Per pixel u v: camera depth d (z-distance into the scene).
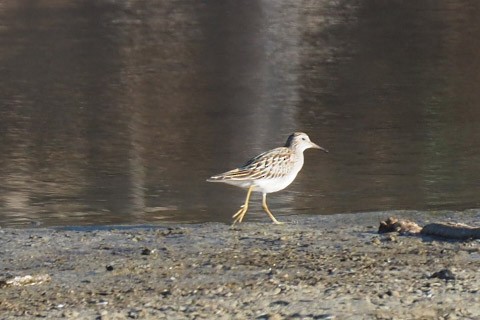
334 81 27.84
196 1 44.34
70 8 42.50
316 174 17.77
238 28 37.41
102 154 20.08
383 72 28.94
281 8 42.09
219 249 11.25
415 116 23.27
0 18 39.97
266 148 20.50
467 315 8.58
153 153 20.12
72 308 8.99
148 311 8.83
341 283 9.59
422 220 13.27
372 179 17.34
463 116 23.22
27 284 9.91
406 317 8.52
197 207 15.46
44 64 30.86
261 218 14.41
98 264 10.70
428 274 9.86
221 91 26.84
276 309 8.79
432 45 33.03
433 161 18.84
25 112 24.41
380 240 11.52
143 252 11.14
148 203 15.87
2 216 15.05
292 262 10.52
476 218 13.35
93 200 16.19
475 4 41.72
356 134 21.53
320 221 13.24
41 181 17.69
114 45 34.19
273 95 26.17
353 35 35.50
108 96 26.39
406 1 43.12
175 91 26.92
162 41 34.91
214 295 9.29
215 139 21.42
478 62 30.06
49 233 12.58
